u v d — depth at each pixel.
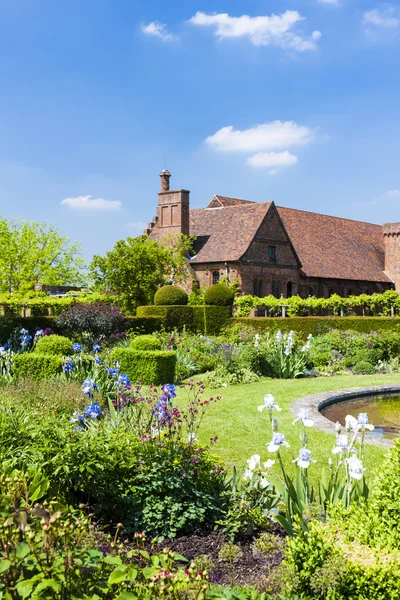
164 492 6.47
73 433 6.55
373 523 4.52
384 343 23.98
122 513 6.34
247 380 18.66
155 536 6.11
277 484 6.17
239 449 10.21
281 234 49.38
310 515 5.28
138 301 41.94
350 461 5.33
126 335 25.48
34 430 6.56
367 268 58.75
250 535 6.18
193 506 6.30
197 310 34.09
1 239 55.19
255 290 46.97
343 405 15.45
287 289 50.41
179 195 49.53
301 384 18.03
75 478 6.18
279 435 5.72
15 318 25.75
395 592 3.92
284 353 20.72
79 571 3.08
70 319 25.58
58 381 13.12
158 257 42.88
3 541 3.04
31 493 4.50
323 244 56.66
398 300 46.75
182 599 3.09
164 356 17.64
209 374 19.52
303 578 4.23
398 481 4.56
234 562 5.57
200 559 4.75
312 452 9.92
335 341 24.25
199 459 6.93
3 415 6.89
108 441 6.71
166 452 6.78
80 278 62.97
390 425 13.11
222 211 51.09
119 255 41.31
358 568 4.02
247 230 47.41
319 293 53.03
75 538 3.43
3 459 5.98
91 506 6.33
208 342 23.16
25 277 55.94
